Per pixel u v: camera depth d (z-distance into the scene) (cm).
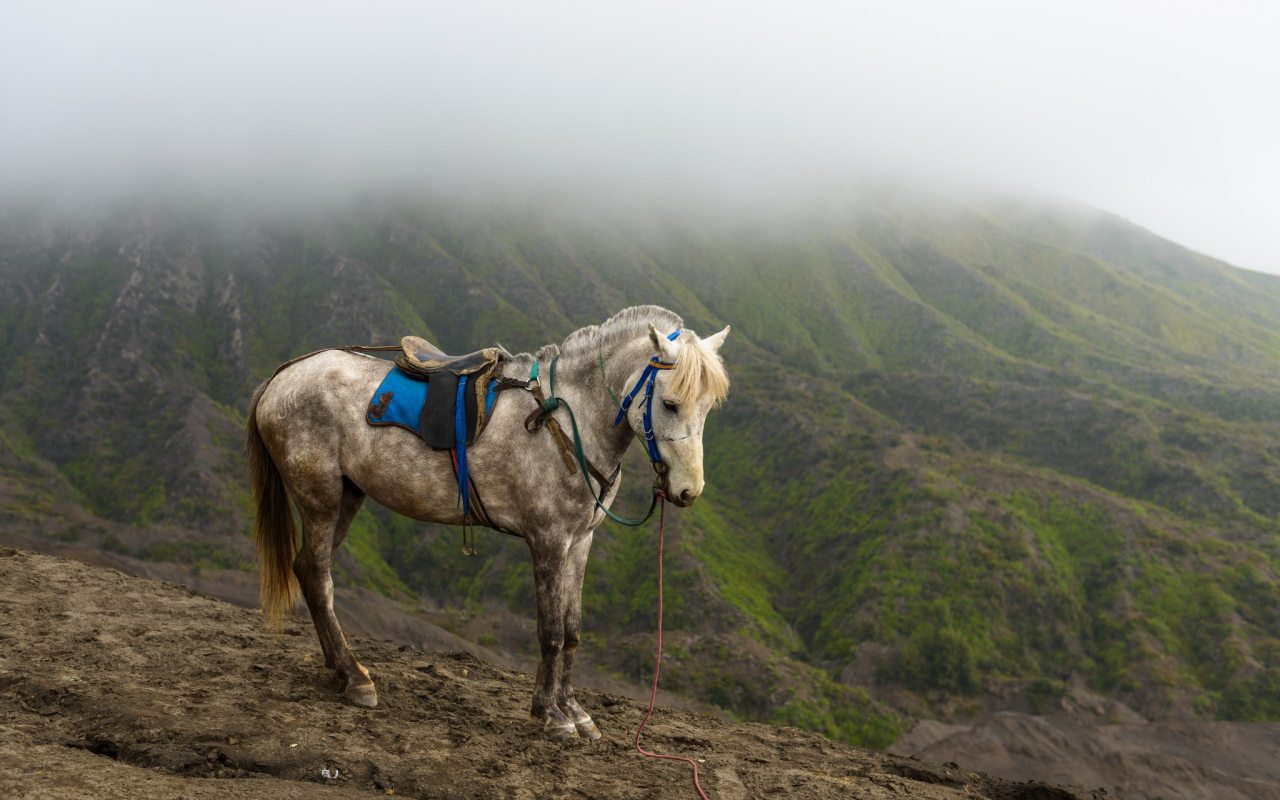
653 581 7625
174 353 13638
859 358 16362
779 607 7931
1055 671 6850
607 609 7425
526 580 7938
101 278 15700
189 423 10600
